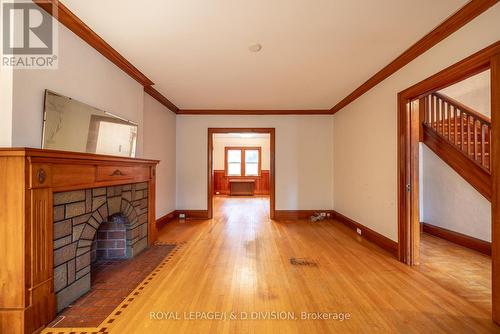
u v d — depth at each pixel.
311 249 3.30
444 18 2.04
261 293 2.15
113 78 2.73
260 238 3.83
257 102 4.70
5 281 1.54
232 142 10.62
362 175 3.93
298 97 4.39
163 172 4.60
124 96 2.97
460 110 3.29
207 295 2.11
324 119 5.35
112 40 2.39
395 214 3.02
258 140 10.59
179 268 2.68
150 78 3.44
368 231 3.72
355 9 1.92
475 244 3.27
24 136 1.64
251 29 2.21
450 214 3.72
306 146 5.35
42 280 1.66
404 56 2.67
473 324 1.72
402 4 1.86
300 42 2.44
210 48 2.57
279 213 5.32
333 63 2.94
